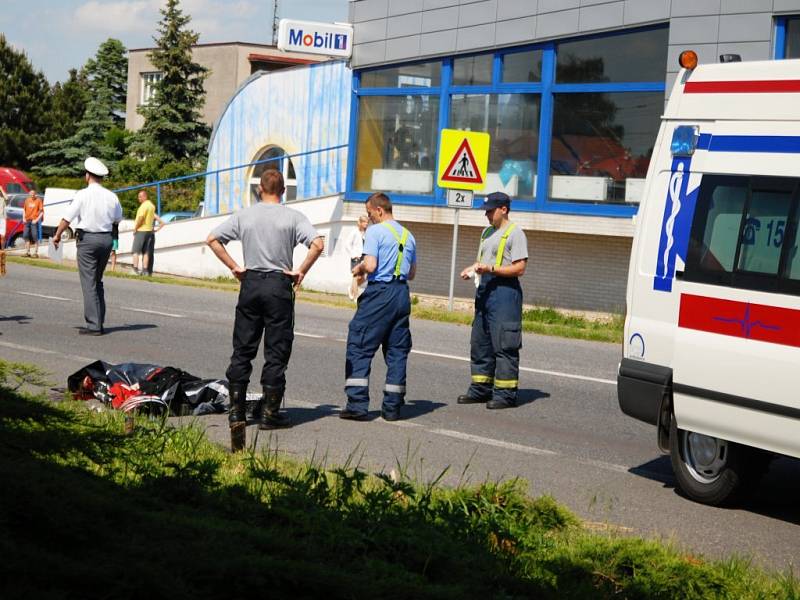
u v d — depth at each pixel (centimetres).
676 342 759
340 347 1464
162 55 5959
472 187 1886
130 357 1259
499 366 1077
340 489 578
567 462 862
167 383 949
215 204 3459
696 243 755
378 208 984
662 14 1939
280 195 916
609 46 2045
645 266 792
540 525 618
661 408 773
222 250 900
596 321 1998
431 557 495
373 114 2491
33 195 3431
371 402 1084
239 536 434
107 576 344
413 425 973
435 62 2353
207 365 1238
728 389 720
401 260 984
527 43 2155
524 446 909
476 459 852
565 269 2139
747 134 736
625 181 2033
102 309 1443
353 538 501
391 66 2442
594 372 1359
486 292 1084
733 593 525
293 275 904
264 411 922
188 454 708
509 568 516
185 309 1859
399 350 989
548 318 1986
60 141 6844
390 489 586
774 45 1833
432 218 2339
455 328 1797
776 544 668
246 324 895
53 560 343
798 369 678
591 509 725
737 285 720
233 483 600
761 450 736
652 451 919
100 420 732
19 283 2177
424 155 2386
